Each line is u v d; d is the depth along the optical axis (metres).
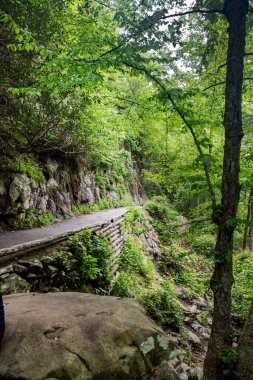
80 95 10.04
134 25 6.00
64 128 10.93
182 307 11.09
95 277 7.58
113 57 6.19
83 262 7.46
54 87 6.72
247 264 12.12
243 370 4.82
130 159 29.12
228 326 5.64
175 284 14.21
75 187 15.03
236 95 5.80
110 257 9.35
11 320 3.10
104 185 20.92
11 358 2.50
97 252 8.40
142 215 20.59
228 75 5.88
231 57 5.84
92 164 18.42
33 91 6.13
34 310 3.47
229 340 5.64
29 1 8.02
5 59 7.85
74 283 7.01
